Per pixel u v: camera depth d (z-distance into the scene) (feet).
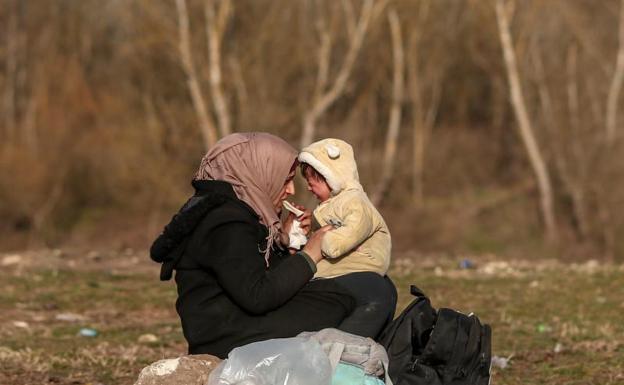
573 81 193.98
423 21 191.62
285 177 22.85
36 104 201.77
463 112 215.51
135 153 179.83
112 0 219.00
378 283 22.77
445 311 22.61
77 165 189.57
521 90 191.11
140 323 47.85
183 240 22.45
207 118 168.14
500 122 209.97
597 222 180.86
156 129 179.52
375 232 23.22
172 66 181.57
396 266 69.46
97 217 184.96
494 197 196.13
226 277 21.63
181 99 183.21
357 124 195.21
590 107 195.52
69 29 221.05
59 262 70.85
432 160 206.18
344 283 22.59
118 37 207.41
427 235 183.73
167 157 180.14
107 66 214.28
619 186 178.40
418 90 200.23
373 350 21.63
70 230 183.42
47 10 221.46
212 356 22.15
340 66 187.93
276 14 179.52
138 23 172.86
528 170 201.16
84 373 34.58
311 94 182.60
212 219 22.04
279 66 179.83
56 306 52.16
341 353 21.34
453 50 201.77
